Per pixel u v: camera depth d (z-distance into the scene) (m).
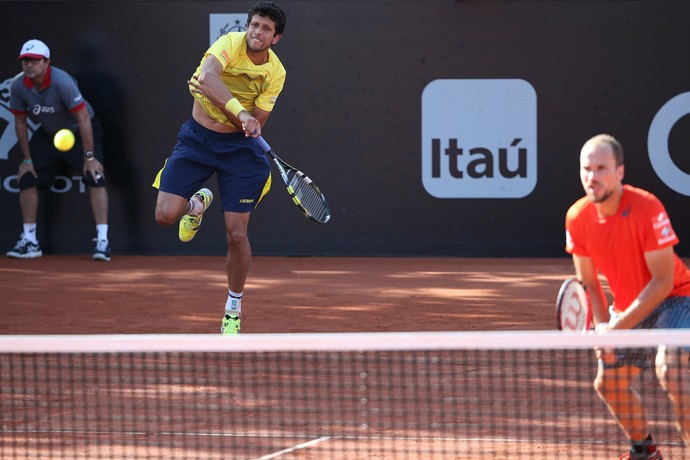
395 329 22.92
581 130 37.69
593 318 14.34
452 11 37.50
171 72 38.12
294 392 16.77
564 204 37.88
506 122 37.75
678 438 14.40
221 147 21.16
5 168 38.34
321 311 25.67
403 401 15.97
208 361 19.09
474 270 34.56
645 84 37.50
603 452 13.70
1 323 23.70
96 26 38.06
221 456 13.49
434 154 37.94
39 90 35.28
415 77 37.78
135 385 17.36
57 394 16.83
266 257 38.19
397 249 38.25
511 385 17.11
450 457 13.45
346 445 13.96
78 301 27.38
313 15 37.78
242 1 37.88
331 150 38.16
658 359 13.19
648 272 13.27
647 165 37.69
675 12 37.22
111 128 38.25
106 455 13.60
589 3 37.31
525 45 37.50
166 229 38.59
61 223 38.47
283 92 38.03
